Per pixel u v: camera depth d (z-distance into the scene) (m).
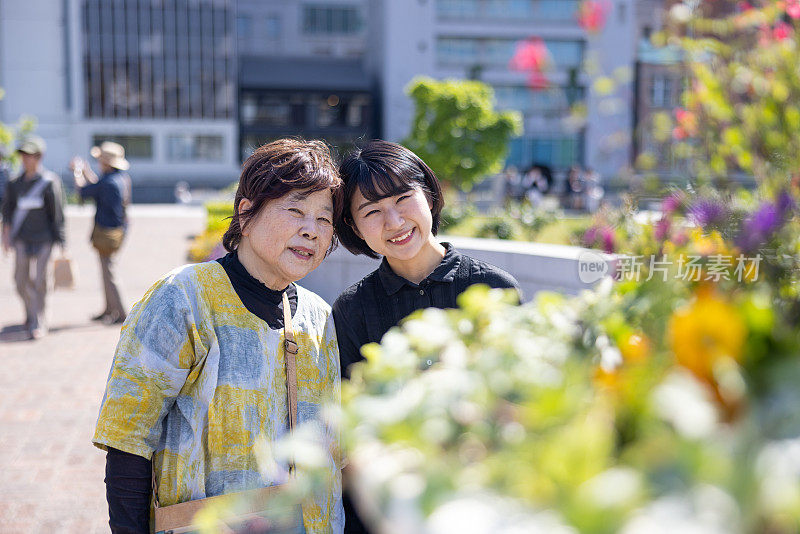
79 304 9.76
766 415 0.68
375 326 2.20
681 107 1.56
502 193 24.19
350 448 0.80
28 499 4.02
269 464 1.73
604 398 0.75
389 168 2.07
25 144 7.59
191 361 1.76
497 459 0.69
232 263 1.87
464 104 29.62
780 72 1.46
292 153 1.83
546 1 49.44
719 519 0.57
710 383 0.75
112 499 1.70
